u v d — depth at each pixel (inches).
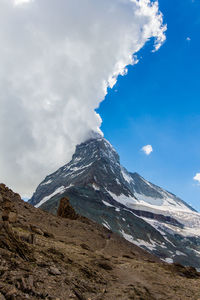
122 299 483.8
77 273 566.3
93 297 446.0
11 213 967.6
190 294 683.4
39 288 378.6
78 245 1207.6
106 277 650.8
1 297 301.9
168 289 689.0
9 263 421.1
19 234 689.6
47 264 523.2
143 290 601.3
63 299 373.7
